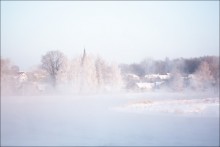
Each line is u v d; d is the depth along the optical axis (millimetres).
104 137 19406
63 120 21688
